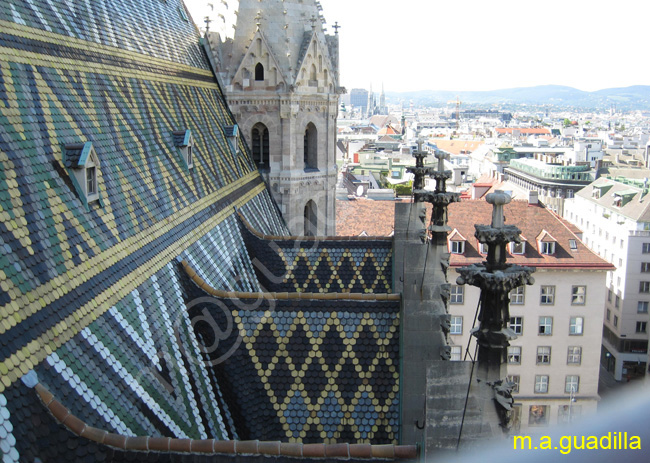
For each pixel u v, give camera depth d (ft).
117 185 98.27
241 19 195.21
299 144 202.69
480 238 61.57
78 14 112.06
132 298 86.53
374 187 655.76
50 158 82.12
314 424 95.20
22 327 63.00
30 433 57.72
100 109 103.91
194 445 64.49
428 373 63.41
